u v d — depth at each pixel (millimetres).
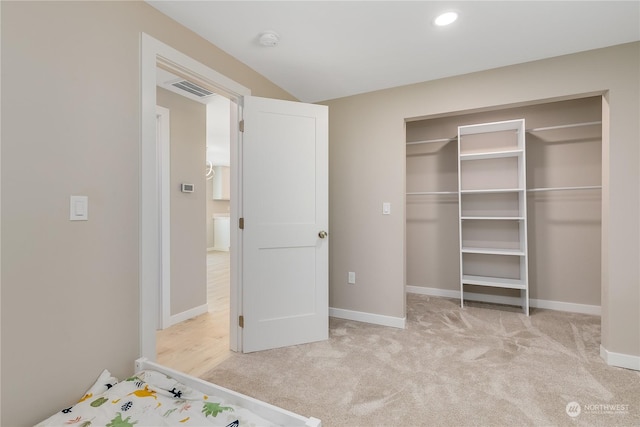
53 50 1286
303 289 2521
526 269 3098
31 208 1225
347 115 3047
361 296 3002
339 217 3094
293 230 2480
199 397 1327
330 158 3127
